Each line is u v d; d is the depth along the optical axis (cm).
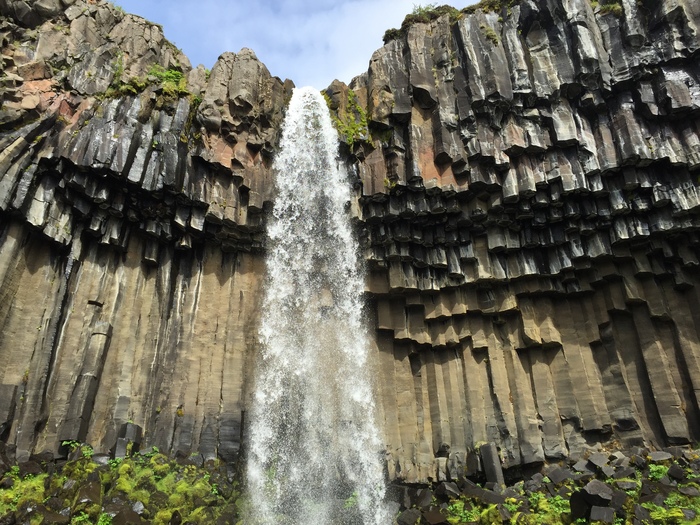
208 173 1524
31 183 1252
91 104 1404
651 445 1359
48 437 1196
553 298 1569
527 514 1199
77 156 1305
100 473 1135
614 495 1147
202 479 1250
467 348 1553
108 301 1408
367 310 1600
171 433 1344
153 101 1499
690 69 1430
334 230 1575
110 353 1368
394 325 1589
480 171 1475
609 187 1446
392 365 1569
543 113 1502
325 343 1524
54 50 1447
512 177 1474
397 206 1515
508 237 1536
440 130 1519
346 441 1435
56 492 1062
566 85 1488
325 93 1681
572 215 1462
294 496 1338
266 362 1502
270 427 1425
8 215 1224
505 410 1453
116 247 1448
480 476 1396
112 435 1273
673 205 1394
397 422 1502
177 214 1471
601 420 1411
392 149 1544
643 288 1485
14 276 1217
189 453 1321
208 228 1520
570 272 1517
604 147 1442
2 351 1166
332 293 1566
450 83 1588
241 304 1546
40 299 1257
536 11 1575
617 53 1492
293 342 1524
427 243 1547
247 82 1614
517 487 1323
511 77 1538
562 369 1493
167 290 1499
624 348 1484
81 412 1238
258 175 1566
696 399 1354
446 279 1570
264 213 1573
